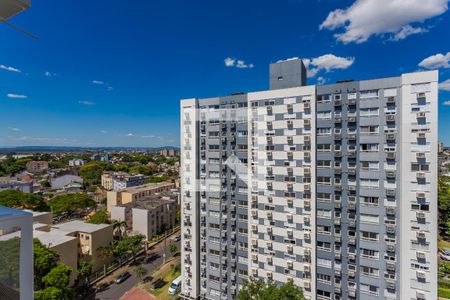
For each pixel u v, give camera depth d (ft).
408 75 82.58
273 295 80.43
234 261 115.03
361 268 91.61
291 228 101.91
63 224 182.50
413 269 83.66
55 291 100.63
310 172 97.66
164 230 244.42
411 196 83.35
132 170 513.86
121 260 181.47
